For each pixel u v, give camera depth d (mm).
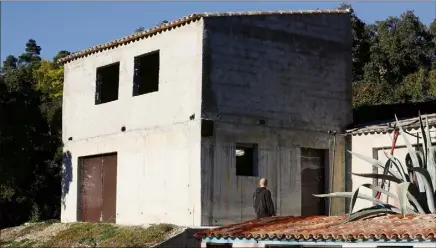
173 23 21328
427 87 37562
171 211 20922
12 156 28172
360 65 43750
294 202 21891
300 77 22641
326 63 23453
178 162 20875
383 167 16406
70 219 25219
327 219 16188
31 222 27438
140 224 21703
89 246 19750
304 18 23016
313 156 22891
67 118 26125
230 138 20703
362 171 22516
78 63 25922
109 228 21156
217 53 20734
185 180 20516
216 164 20344
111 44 23938
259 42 21719
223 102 20703
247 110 21188
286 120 22078
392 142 21188
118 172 23266
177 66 21359
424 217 14070
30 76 30484
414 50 41281
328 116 23219
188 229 18812
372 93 38438
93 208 24469
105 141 24031
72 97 26000
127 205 22688
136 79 23203
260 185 18734
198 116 20266
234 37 21156
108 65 24484
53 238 21688
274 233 14750
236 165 21156
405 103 28469
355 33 43656
